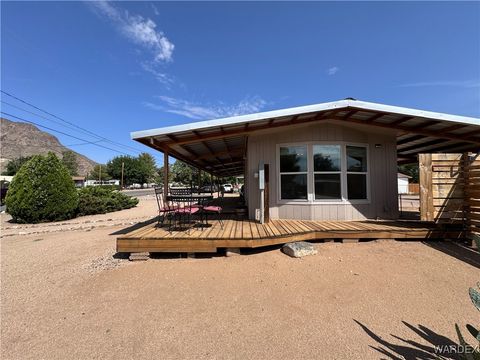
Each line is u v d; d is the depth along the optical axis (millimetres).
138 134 4895
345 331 2334
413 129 6086
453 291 3098
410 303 2836
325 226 5445
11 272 4117
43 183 9836
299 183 6391
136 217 10852
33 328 2451
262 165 5941
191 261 4266
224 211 8047
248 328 2404
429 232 4992
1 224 9695
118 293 3205
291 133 6418
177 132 4977
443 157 4980
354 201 6363
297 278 3520
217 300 2967
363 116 5840
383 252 4418
